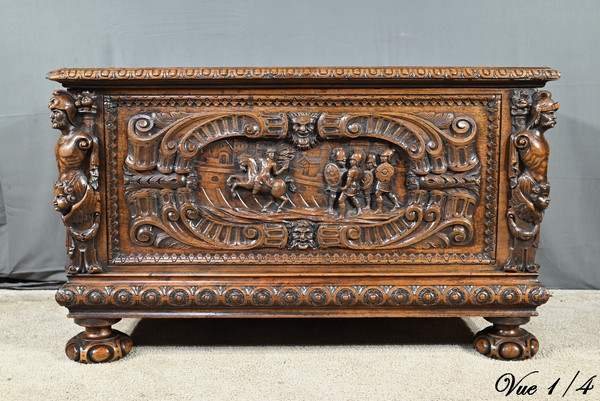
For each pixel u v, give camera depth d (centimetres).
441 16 239
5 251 248
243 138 168
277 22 241
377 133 167
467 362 168
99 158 165
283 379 157
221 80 161
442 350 177
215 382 155
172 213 168
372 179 169
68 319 207
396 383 154
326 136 167
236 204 170
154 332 194
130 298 167
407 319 208
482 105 166
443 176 167
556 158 242
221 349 178
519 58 239
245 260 170
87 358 167
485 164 168
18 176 245
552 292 240
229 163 169
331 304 168
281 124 166
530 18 237
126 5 239
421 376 159
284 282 169
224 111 166
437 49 240
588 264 246
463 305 170
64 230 248
